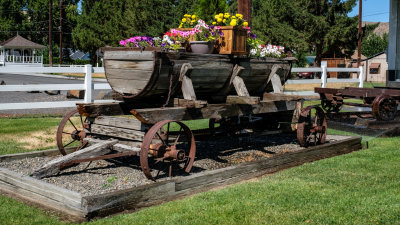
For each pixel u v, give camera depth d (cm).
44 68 993
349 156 688
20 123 945
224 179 516
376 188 493
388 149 748
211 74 590
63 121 616
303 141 700
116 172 548
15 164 572
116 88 580
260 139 832
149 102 605
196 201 439
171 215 397
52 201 422
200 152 691
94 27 4731
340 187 496
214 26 613
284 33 3766
